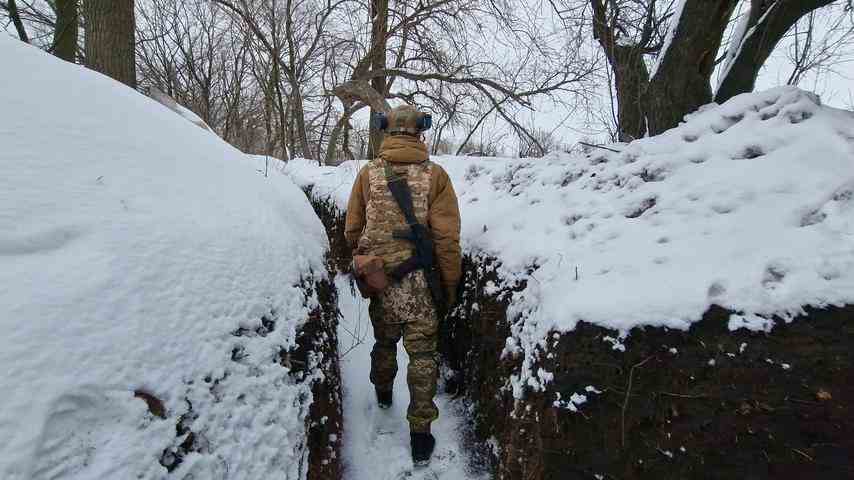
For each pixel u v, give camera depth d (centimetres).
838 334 131
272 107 1503
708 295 147
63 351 93
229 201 189
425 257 216
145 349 107
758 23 271
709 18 272
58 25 884
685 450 136
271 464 125
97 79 218
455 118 1235
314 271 227
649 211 193
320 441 174
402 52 1212
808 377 130
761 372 134
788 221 157
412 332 216
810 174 165
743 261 151
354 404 253
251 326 143
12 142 130
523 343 187
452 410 252
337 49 1251
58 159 137
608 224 199
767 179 172
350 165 705
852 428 123
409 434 233
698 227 171
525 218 252
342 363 288
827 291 137
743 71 279
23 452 77
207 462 107
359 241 226
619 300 155
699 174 193
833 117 180
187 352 116
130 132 181
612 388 147
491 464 205
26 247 107
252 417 126
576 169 265
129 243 125
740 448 131
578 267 182
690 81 288
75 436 86
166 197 157
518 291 211
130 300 111
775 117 192
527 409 170
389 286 218
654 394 143
